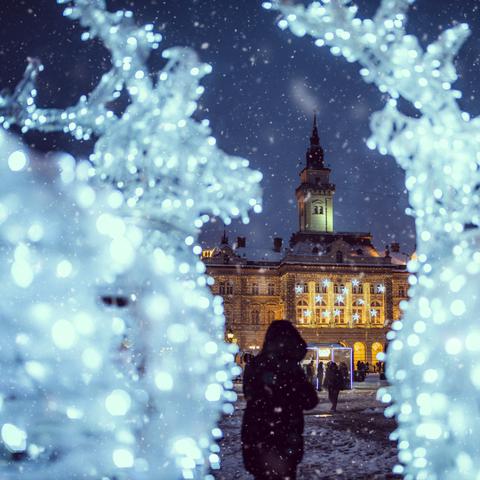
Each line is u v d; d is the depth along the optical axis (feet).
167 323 17.21
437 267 19.03
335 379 71.77
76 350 15.31
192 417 17.79
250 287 279.90
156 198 21.99
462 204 19.02
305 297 272.92
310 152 313.94
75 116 22.65
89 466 16.05
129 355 16.96
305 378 18.72
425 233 19.30
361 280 276.21
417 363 17.46
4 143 15.21
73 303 15.55
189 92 22.95
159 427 17.10
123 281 16.83
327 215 300.61
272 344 18.89
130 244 14.53
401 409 18.79
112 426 15.94
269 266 281.33
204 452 19.83
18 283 13.50
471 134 18.99
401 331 19.15
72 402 15.47
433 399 16.76
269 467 17.90
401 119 19.11
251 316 277.64
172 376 17.25
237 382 138.92
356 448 38.75
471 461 16.33
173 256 20.59
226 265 276.82
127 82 23.07
